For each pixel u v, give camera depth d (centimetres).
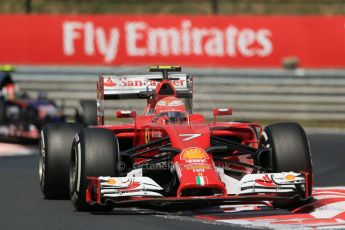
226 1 10700
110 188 2864
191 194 2877
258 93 8456
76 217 2994
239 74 8531
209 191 2903
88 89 8725
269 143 3109
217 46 8588
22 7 11006
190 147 3003
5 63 8488
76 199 3091
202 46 8569
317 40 8694
